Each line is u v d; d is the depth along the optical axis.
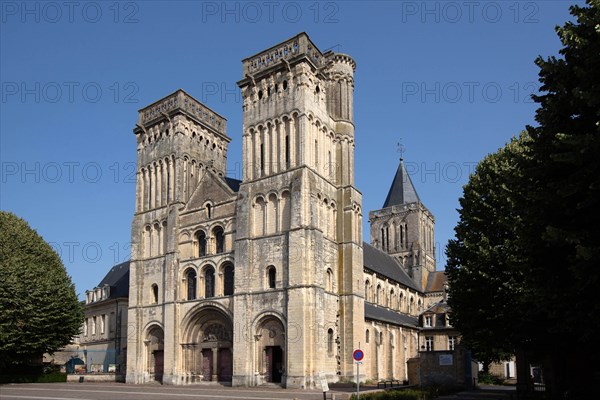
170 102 65.19
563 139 20.53
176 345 56.84
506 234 40.31
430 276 99.50
